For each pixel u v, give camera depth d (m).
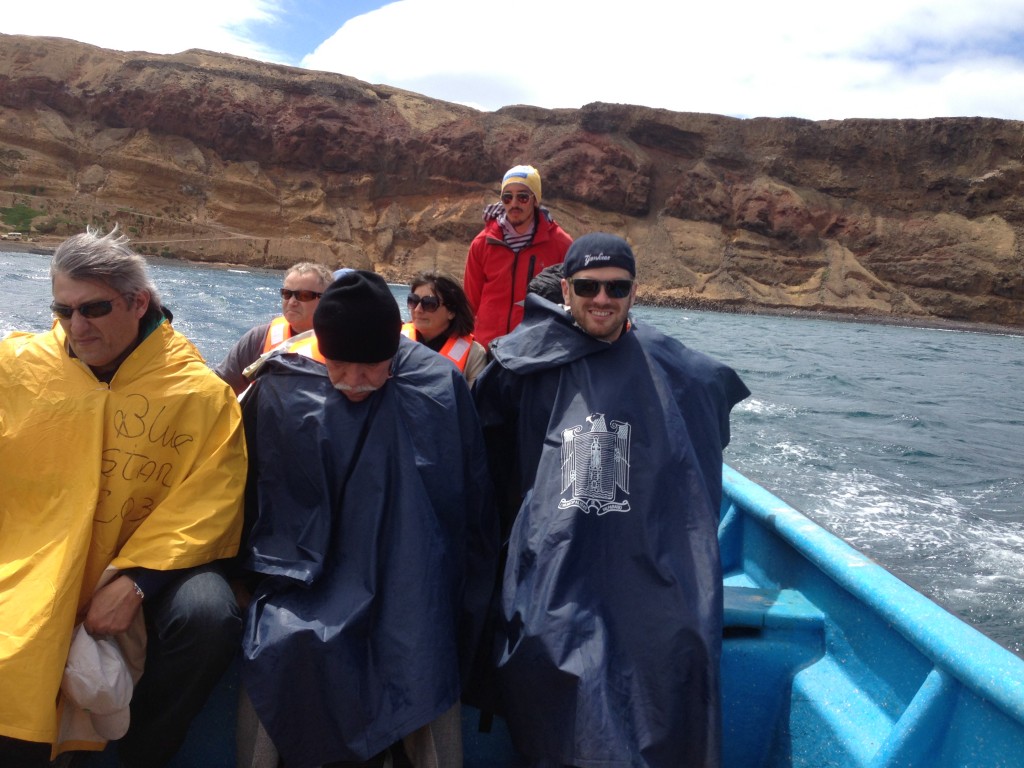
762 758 2.43
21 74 82.50
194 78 85.44
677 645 2.01
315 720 2.03
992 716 1.83
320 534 2.16
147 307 2.26
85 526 2.07
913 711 1.97
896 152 88.81
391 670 2.05
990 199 86.75
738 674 2.46
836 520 8.22
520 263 4.72
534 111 93.00
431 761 2.08
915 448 12.57
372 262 82.88
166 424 2.20
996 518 8.70
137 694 2.19
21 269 36.31
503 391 2.52
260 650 2.03
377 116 89.75
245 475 2.29
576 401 2.30
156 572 2.10
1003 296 82.19
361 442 2.22
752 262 84.50
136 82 84.38
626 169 89.12
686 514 2.17
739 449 11.36
